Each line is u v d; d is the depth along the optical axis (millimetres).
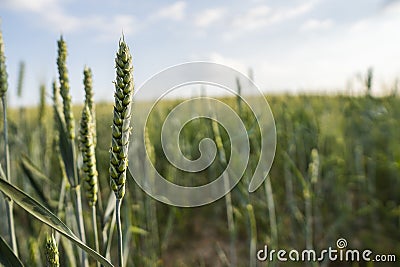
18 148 985
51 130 988
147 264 953
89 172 440
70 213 561
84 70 488
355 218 1393
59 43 488
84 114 438
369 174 1531
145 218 1098
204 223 1443
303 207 1393
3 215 852
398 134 1479
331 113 1554
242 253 1223
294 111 1426
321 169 1468
